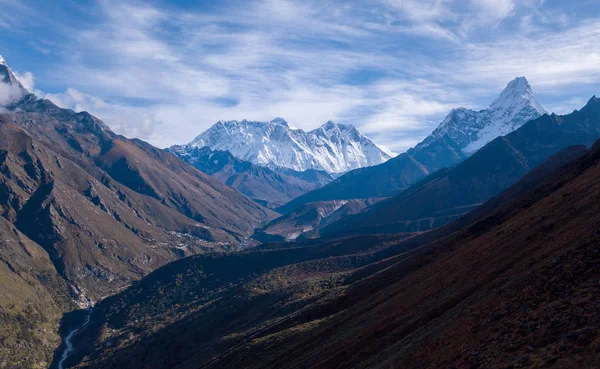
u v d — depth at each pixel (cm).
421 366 5369
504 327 4881
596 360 3394
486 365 4284
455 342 5381
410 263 14575
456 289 7819
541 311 4697
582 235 6081
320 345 10169
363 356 7688
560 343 3872
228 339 17975
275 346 12469
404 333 7544
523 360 3953
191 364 17625
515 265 6931
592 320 3978
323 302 14962
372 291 14100
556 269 5444
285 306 18912
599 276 4750
